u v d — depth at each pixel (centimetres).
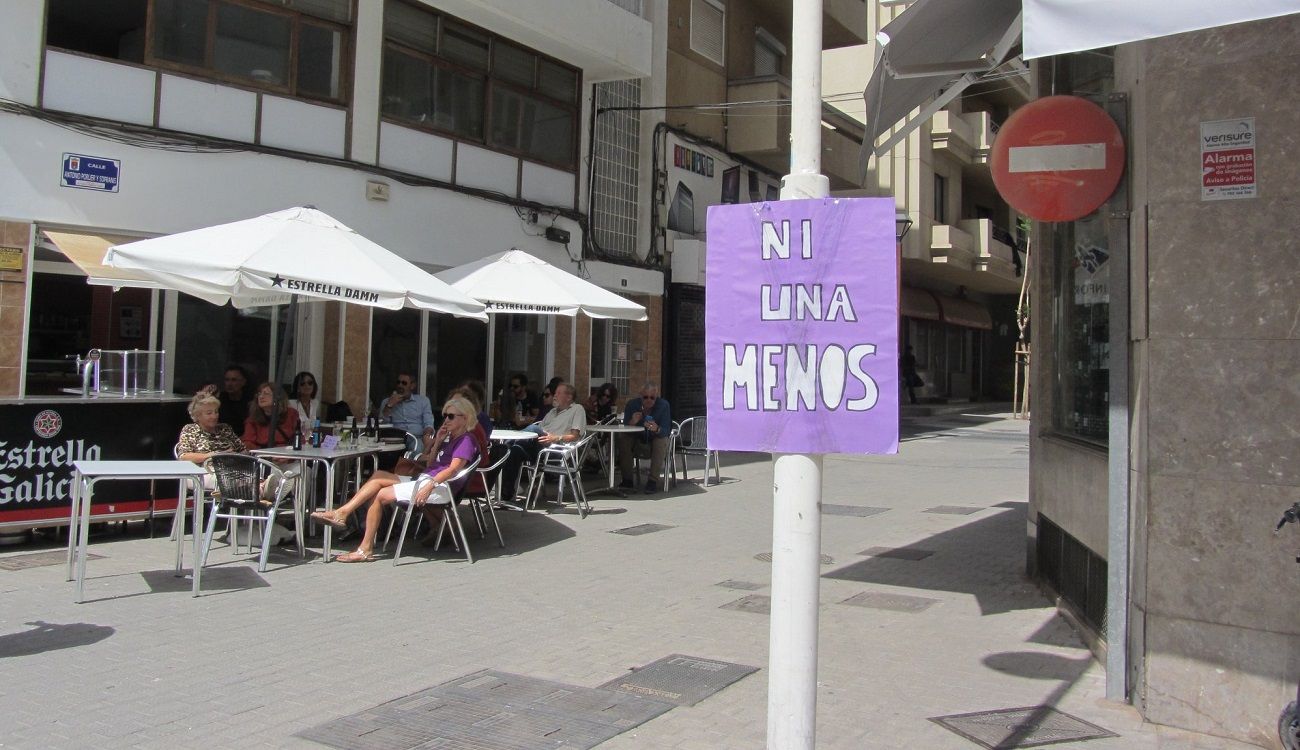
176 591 704
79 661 541
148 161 1015
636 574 805
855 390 321
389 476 852
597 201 1647
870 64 2633
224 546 877
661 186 1784
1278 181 447
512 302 1104
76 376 988
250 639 592
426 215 1298
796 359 327
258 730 448
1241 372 451
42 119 940
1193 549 461
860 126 2264
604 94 1659
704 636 621
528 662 561
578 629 633
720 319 337
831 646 603
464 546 840
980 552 916
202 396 884
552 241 1508
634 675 539
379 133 1241
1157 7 346
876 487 1418
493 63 1409
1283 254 445
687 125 1880
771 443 329
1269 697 445
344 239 866
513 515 1107
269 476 847
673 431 1366
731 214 338
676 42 1856
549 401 1398
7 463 816
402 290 842
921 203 2756
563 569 818
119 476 661
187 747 427
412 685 515
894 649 596
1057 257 725
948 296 3416
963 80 702
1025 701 503
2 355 914
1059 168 518
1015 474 1589
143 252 761
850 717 477
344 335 1204
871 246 322
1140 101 486
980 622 661
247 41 1107
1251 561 449
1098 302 610
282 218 860
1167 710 467
